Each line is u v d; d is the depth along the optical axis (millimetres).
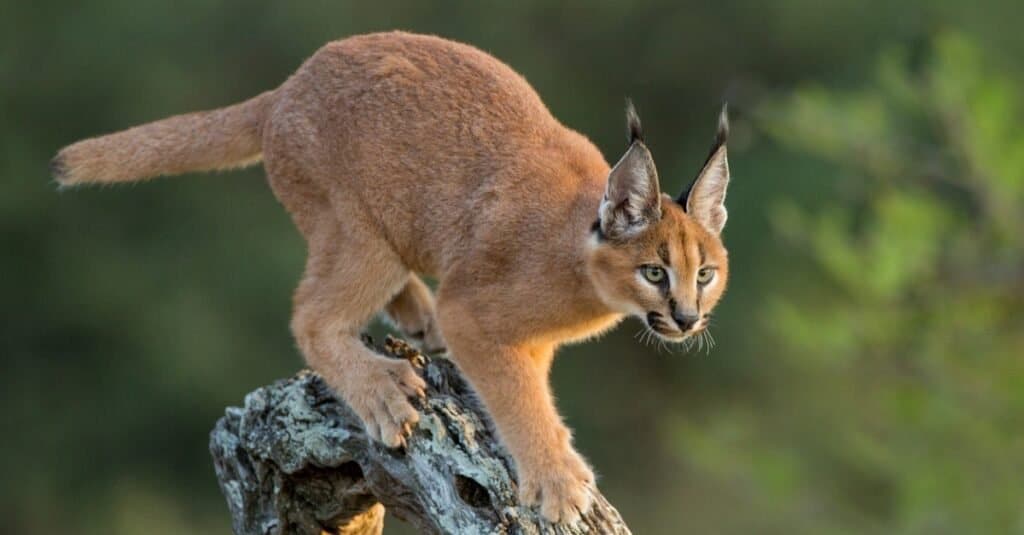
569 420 27672
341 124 9820
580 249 9266
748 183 25750
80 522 27750
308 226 10086
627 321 27547
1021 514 15523
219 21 27562
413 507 8977
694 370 27219
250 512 9492
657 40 29172
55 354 28312
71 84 27859
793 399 24250
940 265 15875
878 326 15766
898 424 16391
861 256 15766
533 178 9484
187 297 27609
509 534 8641
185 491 27578
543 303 9336
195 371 27078
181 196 28203
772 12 28250
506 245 9406
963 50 15758
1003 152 15594
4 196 27875
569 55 29469
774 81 29125
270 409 9352
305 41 27250
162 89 27750
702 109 29203
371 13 27469
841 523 17281
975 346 15961
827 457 19516
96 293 27578
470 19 28203
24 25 28172
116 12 27859
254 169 28250
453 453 8820
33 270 28156
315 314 9859
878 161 15969
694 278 9250
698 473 25359
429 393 9367
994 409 15875
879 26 27781
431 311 10297
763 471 16922
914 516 15859
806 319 16062
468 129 9633
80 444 27781
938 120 16453
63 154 10484
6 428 27922
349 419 9156
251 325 27703
